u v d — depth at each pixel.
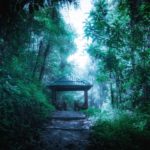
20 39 11.43
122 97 12.22
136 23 10.59
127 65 11.31
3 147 6.30
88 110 15.47
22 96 10.86
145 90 10.40
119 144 7.64
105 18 11.65
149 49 9.88
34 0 6.12
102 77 13.01
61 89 19.80
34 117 10.18
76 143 8.40
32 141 7.62
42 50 18.58
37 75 19.45
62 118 13.20
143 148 7.41
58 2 8.78
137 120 9.34
